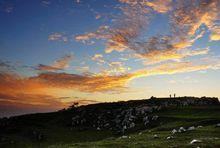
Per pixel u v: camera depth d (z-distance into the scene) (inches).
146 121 4638.3
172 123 3558.1
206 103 6117.1
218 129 2342.5
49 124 6048.2
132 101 7007.9
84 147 1942.7
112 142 2106.3
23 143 4190.5
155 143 1867.6
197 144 1656.0
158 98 6904.5
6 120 6353.3
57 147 2128.4
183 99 6535.4
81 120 5944.9
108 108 6520.7
